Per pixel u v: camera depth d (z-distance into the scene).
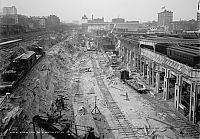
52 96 48.03
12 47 64.56
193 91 37.78
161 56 54.09
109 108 45.28
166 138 33.47
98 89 58.12
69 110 42.66
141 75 72.25
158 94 53.78
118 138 33.62
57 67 75.25
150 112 43.22
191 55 42.12
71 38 178.38
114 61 95.81
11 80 39.88
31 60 56.12
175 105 44.94
